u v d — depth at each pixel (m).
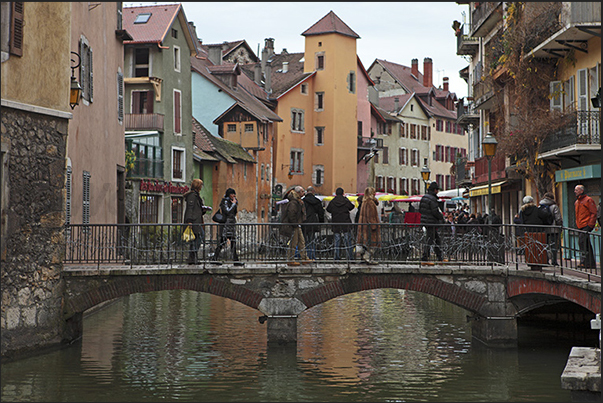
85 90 23.30
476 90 39.47
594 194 24.92
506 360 15.88
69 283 17.19
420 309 24.69
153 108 42.81
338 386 13.63
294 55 80.44
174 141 43.88
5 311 15.08
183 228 18.02
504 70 31.42
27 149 15.76
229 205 18.48
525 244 16.69
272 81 74.88
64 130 16.94
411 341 18.23
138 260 17.88
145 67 43.25
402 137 83.44
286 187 68.50
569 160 26.45
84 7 23.22
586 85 25.28
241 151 57.44
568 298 14.63
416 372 14.74
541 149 27.48
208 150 50.25
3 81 14.94
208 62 66.81
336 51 71.25
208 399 12.73
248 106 60.62
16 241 15.41
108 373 14.49
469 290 17.53
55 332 16.80
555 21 25.94
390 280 17.58
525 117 28.22
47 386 13.45
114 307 24.72
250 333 19.23
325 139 71.19
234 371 14.81
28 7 15.66
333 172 70.88
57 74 16.67
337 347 17.39
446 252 18.03
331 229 18.23
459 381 13.99
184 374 14.52
